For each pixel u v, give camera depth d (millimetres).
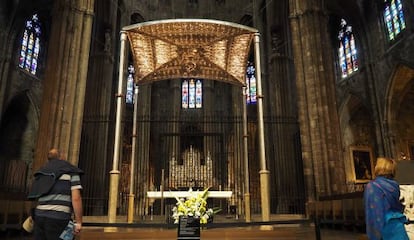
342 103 31797
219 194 13141
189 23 11789
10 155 29266
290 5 19422
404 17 25531
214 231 8078
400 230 3588
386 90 27266
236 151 30719
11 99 27359
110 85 26938
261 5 30703
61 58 16484
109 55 26953
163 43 13398
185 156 28078
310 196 15875
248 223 6586
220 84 37094
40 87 30719
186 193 12922
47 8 30406
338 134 16484
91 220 14719
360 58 30094
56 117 15602
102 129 24672
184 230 5496
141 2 34094
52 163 4371
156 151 34250
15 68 27875
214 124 34594
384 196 3695
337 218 12891
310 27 18156
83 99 16688
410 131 28188
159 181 32625
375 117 27984
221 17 35625
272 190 25984
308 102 17078
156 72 14812
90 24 17891
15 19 27875
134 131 14094
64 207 4102
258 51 11602
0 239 9742
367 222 3746
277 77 26500
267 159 26859
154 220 16047
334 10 30938
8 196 10883
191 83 37906
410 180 6949
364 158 31219
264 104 28453
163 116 35062
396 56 26188
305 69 17672
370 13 29516
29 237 10516
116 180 10141
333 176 15562
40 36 31547
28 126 30000
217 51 13734
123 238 7969
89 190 22828
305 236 9023
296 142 24625
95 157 23719
